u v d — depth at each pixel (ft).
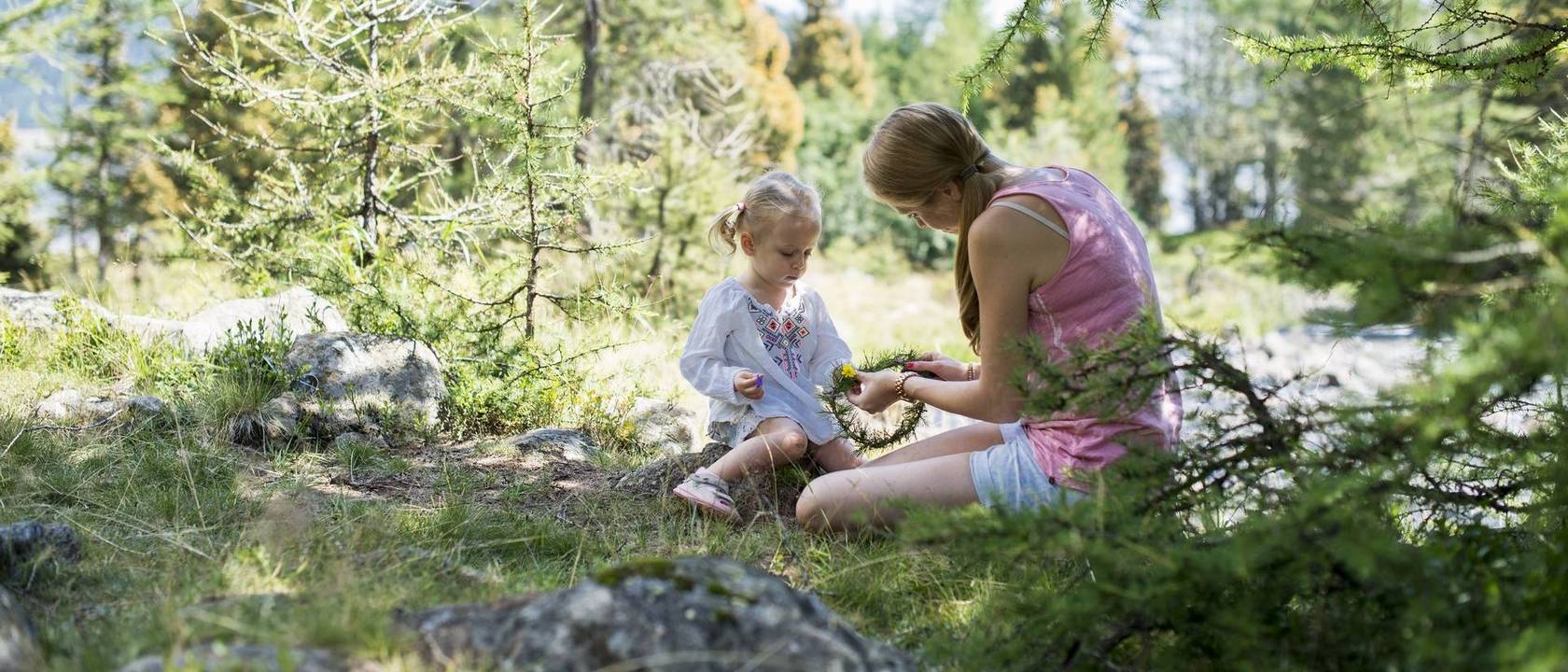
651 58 53.01
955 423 22.18
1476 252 6.01
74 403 14.19
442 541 10.35
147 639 6.98
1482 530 8.34
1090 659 7.41
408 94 21.08
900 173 10.84
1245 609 7.02
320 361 14.94
